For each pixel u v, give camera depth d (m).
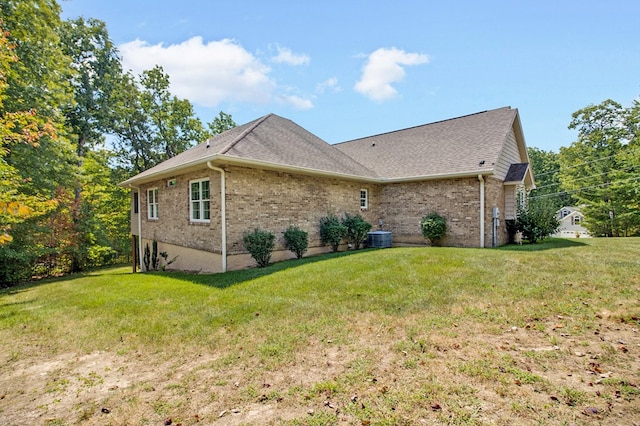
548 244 11.80
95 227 19.00
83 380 3.42
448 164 13.10
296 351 3.78
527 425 2.37
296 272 7.86
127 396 3.05
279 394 2.94
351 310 5.05
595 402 2.61
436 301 5.24
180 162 11.74
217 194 9.54
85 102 20.86
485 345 3.70
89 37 21.06
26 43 11.52
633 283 5.71
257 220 10.13
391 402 2.71
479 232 11.95
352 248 13.27
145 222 14.79
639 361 3.23
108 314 5.69
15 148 10.91
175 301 6.25
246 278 7.75
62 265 18.14
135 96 25.34
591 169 26.08
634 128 24.78
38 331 5.02
